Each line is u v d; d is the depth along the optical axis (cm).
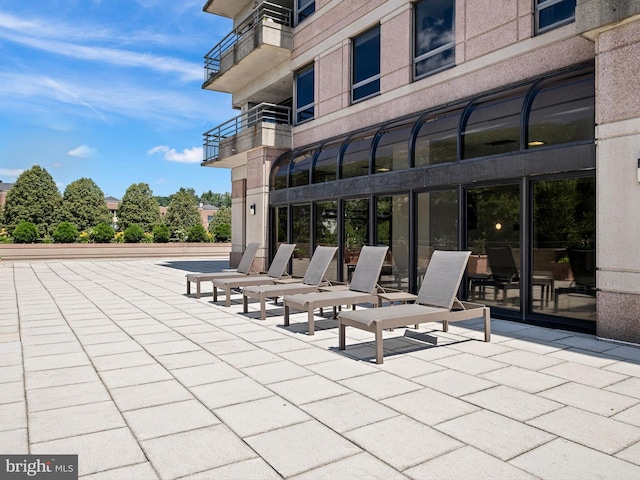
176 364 544
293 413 395
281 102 2009
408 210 1037
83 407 411
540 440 341
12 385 470
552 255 760
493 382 473
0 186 9400
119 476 294
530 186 790
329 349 614
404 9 1146
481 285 880
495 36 929
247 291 874
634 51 609
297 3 1606
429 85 1080
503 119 832
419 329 745
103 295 1170
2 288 1325
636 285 611
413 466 304
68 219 6009
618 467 302
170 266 2289
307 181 1380
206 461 313
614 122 631
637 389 450
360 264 828
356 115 1309
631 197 614
